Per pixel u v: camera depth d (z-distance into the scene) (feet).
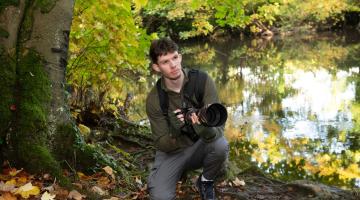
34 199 9.86
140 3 16.98
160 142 9.84
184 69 9.56
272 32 100.48
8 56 10.95
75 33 16.16
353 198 12.86
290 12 100.83
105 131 17.33
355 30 103.24
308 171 18.07
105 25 16.48
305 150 21.02
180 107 9.52
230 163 14.65
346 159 19.67
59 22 11.37
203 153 10.37
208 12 48.47
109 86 20.47
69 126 11.75
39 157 10.80
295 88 38.55
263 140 22.67
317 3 100.63
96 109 18.80
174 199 10.20
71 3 11.54
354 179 17.04
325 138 23.21
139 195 11.59
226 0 23.12
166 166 10.18
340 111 29.40
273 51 70.85
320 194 12.81
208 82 9.48
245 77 45.39
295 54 65.92
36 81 11.17
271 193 12.82
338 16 102.99
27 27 11.18
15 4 11.00
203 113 8.79
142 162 14.99
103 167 12.12
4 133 10.79
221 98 34.71
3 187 9.88
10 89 10.91
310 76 44.91
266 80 43.19
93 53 17.44
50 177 10.68
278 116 28.30
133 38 17.12
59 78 11.57
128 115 23.09
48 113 11.33
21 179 10.40
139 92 32.48
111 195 11.27
